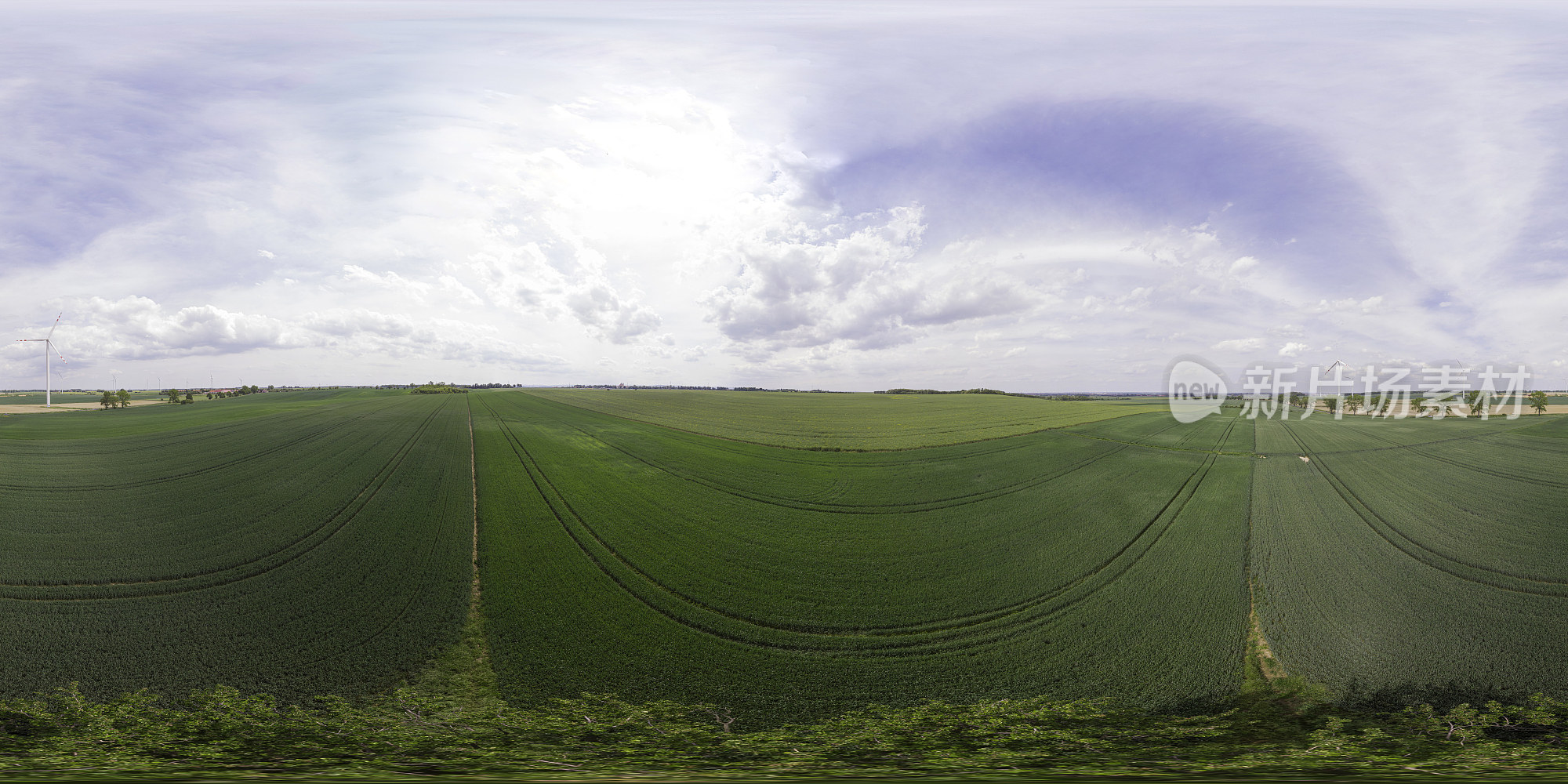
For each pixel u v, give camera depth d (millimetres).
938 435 43781
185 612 13742
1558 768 8625
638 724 10344
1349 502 24062
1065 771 8625
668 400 84875
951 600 15312
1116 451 36312
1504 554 18172
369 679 11531
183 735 9617
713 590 15609
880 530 20672
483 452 35031
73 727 9781
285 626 13266
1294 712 10820
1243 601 15195
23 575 15055
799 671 12219
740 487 26562
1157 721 10562
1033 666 12438
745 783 7836
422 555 17516
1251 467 30953
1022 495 25375
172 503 21797
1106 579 16578
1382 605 14898
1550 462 31562
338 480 26141
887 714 10820
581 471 29531
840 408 71000
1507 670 12016
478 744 9547
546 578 16109
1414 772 8367
